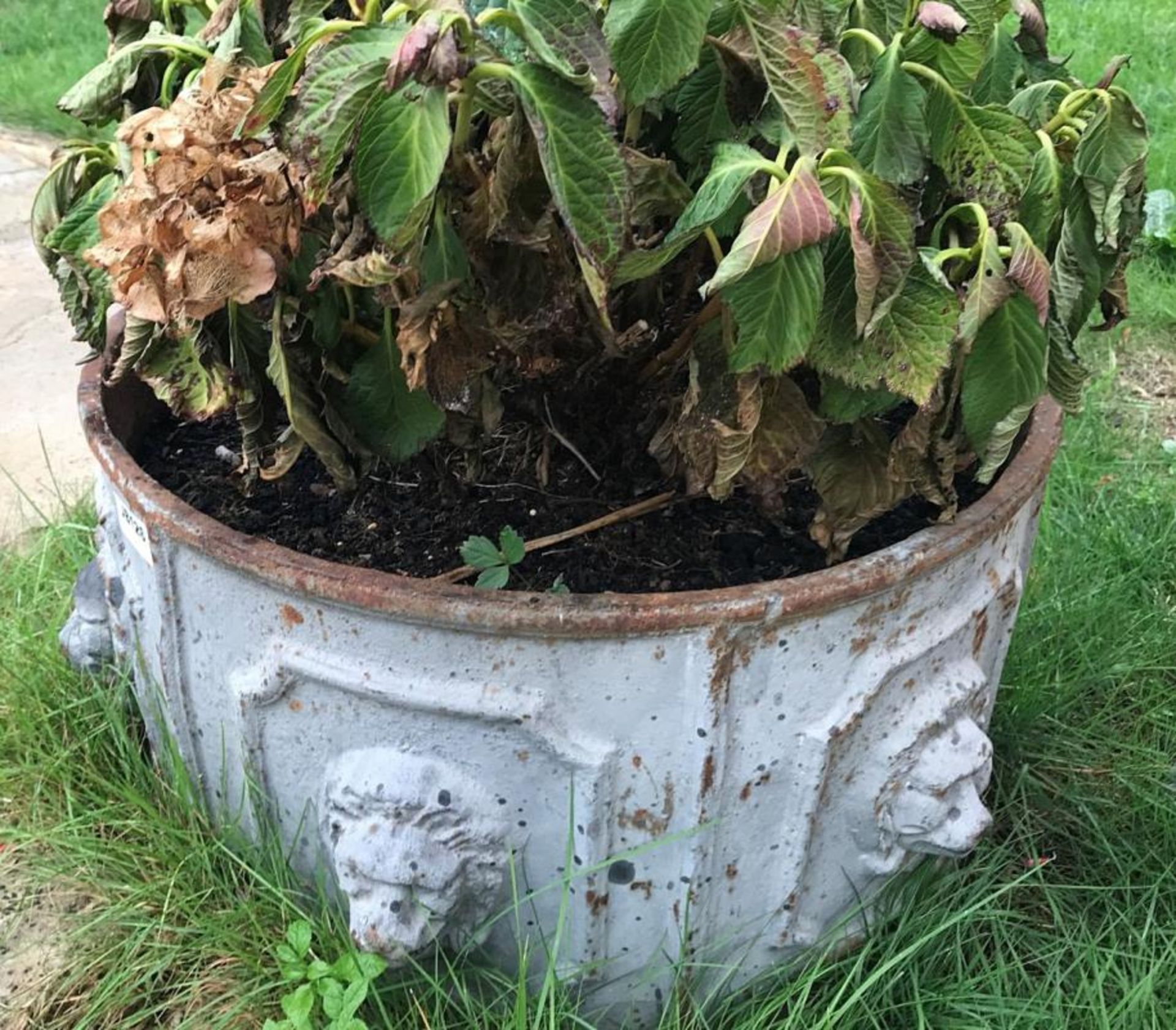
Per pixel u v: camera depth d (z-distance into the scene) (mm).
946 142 1345
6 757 1885
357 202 1150
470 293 1248
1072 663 2117
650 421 1548
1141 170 1374
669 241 1143
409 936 1331
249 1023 1532
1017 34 1623
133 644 1643
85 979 1598
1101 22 5551
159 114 1176
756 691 1305
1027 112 1515
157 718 1636
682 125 1306
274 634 1350
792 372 1528
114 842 1707
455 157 1177
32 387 3041
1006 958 1647
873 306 1216
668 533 1545
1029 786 1899
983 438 1353
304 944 1482
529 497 1614
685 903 1407
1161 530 2465
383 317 1400
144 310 1197
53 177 1523
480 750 1315
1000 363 1301
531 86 1049
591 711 1286
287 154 1118
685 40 1143
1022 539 1609
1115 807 1869
